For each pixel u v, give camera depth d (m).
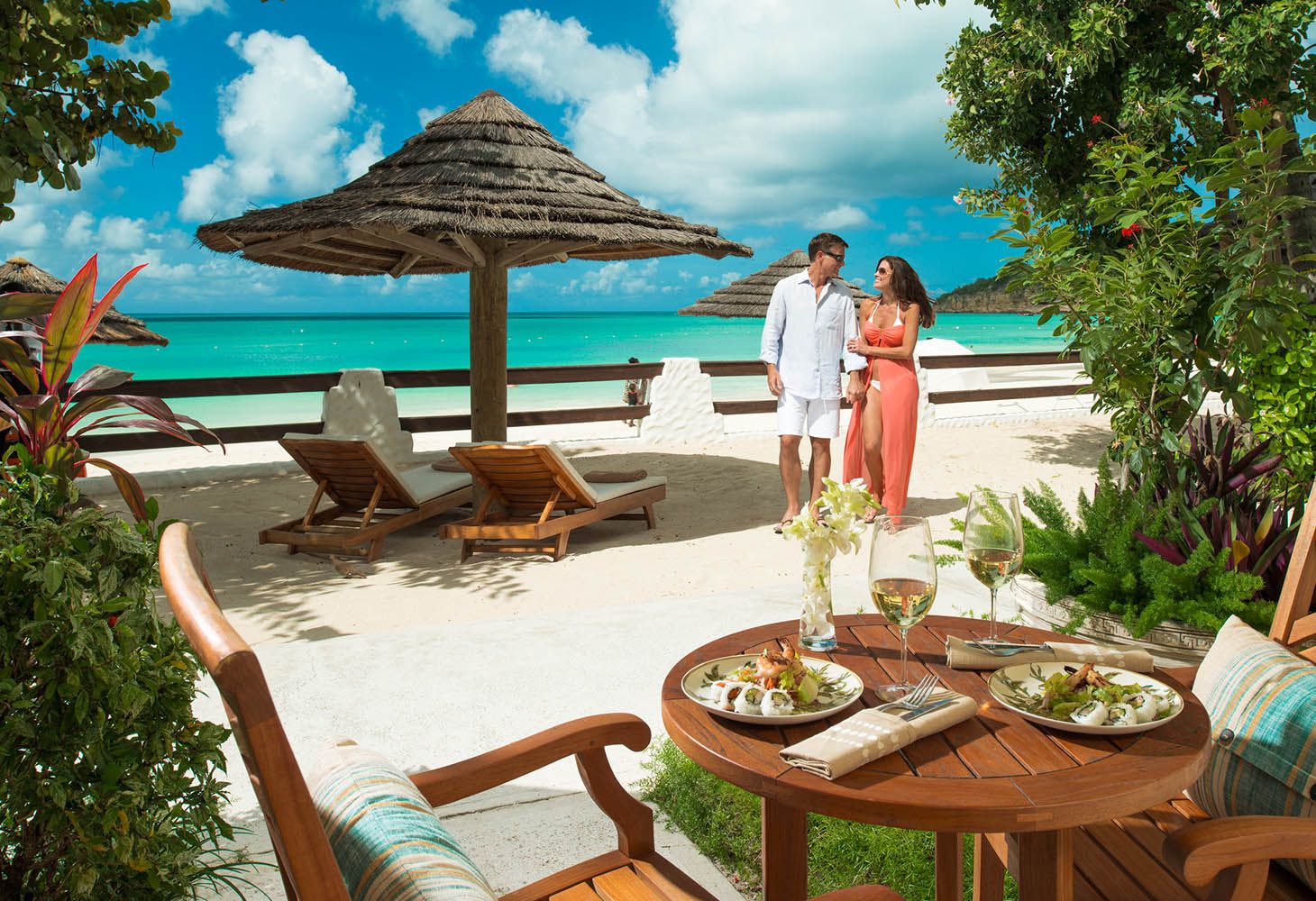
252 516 8.71
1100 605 3.54
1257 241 4.45
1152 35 8.62
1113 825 2.23
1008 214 4.74
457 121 8.43
